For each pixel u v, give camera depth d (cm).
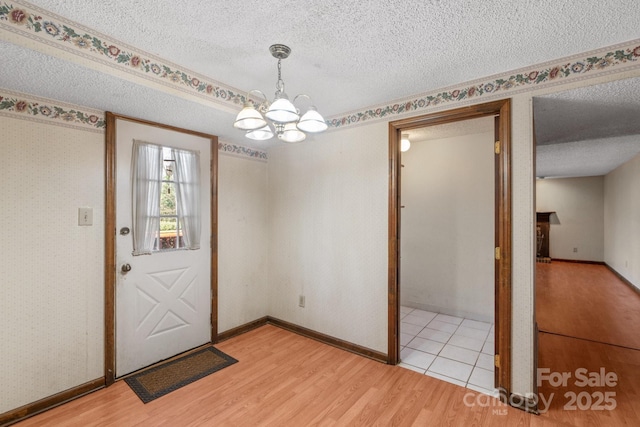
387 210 254
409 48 172
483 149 355
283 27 153
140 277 242
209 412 192
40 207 195
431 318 364
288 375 235
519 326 197
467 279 363
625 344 296
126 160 233
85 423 182
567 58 180
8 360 183
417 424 181
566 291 487
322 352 274
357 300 273
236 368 246
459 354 271
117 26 154
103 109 220
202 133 284
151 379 229
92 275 217
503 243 202
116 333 228
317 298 302
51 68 157
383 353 256
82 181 213
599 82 171
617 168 577
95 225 219
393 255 251
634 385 223
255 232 337
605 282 544
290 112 151
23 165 189
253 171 335
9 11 133
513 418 186
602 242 707
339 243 285
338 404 200
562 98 191
